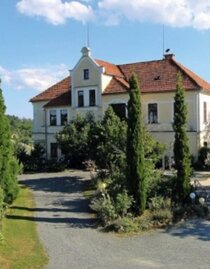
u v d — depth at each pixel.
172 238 17.77
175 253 15.53
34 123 52.56
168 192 23.38
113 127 32.19
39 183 34.25
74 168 43.81
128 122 22.52
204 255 15.18
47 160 44.94
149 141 28.81
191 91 42.81
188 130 42.72
